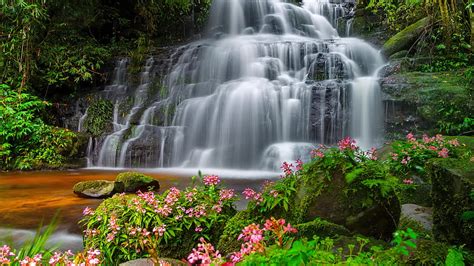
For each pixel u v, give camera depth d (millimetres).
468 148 6207
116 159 11531
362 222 3535
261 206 3918
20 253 2854
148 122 12562
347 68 12656
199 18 18438
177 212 4281
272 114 11703
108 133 12242
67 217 5711
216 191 4719
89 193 6965
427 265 2471
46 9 12695
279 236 2305
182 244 4113
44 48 13375
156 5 16922
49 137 11391
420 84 9898
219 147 11906
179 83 13844
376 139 10422
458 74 10266
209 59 14211
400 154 5977
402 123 9891
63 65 13352
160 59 14484
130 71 14258
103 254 3926
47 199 6836
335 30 17109
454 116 9023
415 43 12562
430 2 11828
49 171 10664
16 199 6848
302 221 3629
